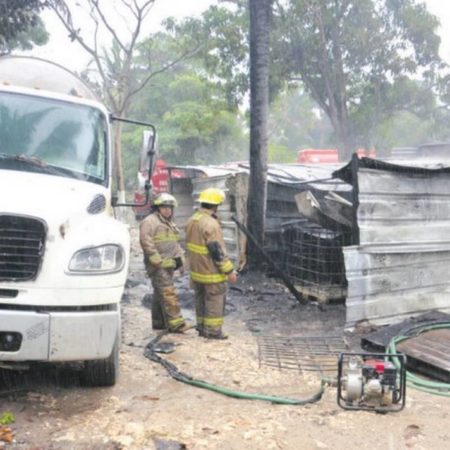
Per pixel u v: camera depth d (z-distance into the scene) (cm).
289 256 936
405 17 2420
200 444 396
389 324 725
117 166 2025
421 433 424
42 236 421
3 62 601
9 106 553
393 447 402
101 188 529
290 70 2517
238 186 1048
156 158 608
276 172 1168
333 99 2552
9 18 1458
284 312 828
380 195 715
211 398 486
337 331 721
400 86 2542
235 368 563
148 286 1016
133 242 1577
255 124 1016
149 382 518
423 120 2747
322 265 841
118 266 445
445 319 713
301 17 2411
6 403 457
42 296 418
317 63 2483
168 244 687
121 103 2116
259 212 1014
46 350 415
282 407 467
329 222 787
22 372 517
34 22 1498
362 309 708
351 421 440
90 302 430
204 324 675
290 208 1041
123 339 664
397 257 732
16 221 416
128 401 472
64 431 409
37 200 435
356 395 460
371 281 713
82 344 425
